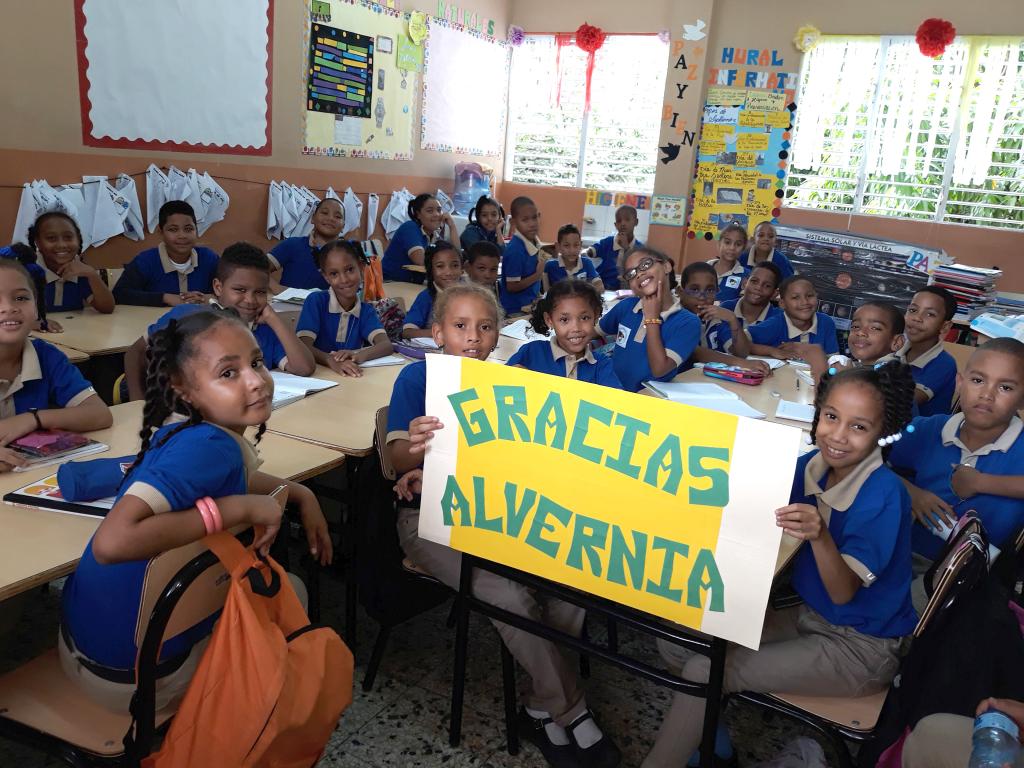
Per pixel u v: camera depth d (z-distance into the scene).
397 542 1.73
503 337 3.09
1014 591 1.66
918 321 2.65
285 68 4.73
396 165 5.80
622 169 6.58
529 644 1.57
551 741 1.68
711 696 1.33
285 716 1.09
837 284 3.85
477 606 1.57
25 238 3.51
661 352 2.62
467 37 6.23
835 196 5.95
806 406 2.44
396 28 5.51
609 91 6.48
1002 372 1.73
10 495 1.36
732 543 1.21
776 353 3.15
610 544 1.31
